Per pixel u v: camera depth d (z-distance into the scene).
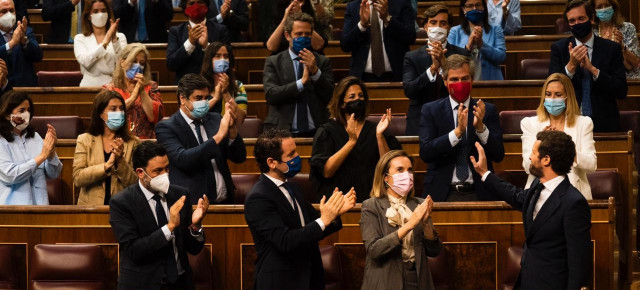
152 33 12.80
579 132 7.97
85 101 10.93
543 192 6.72
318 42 11.44
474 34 10.43
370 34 10.91
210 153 7.69
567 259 6.58
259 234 6.64
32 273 7.45
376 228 6.74
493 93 10.65
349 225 7.71
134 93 9.20
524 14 13.98
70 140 9.51
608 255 7.45
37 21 14.10
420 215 6.45
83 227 7.77
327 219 6.46
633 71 10.98
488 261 7.66
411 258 6.74
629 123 10.16
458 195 7.99
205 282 7.56
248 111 11.03
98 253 7.50
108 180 8.05
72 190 9.51
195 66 10.98
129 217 6.80
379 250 6.54
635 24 14.06
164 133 7.97
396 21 10.83
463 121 7.79
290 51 9.88
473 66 8.23
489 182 7.17
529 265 6.69
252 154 9.51
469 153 8.02
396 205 6.80
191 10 11.21
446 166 8.05
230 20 12.46
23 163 8.21
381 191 6.85
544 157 6.64
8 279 7.74
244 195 8.85
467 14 10.73
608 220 7.46
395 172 6.77
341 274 7.59
